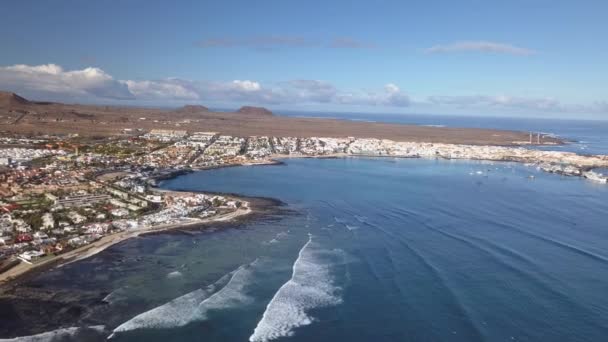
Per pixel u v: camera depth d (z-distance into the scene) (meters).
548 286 101.38
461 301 93.94
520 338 80.56
